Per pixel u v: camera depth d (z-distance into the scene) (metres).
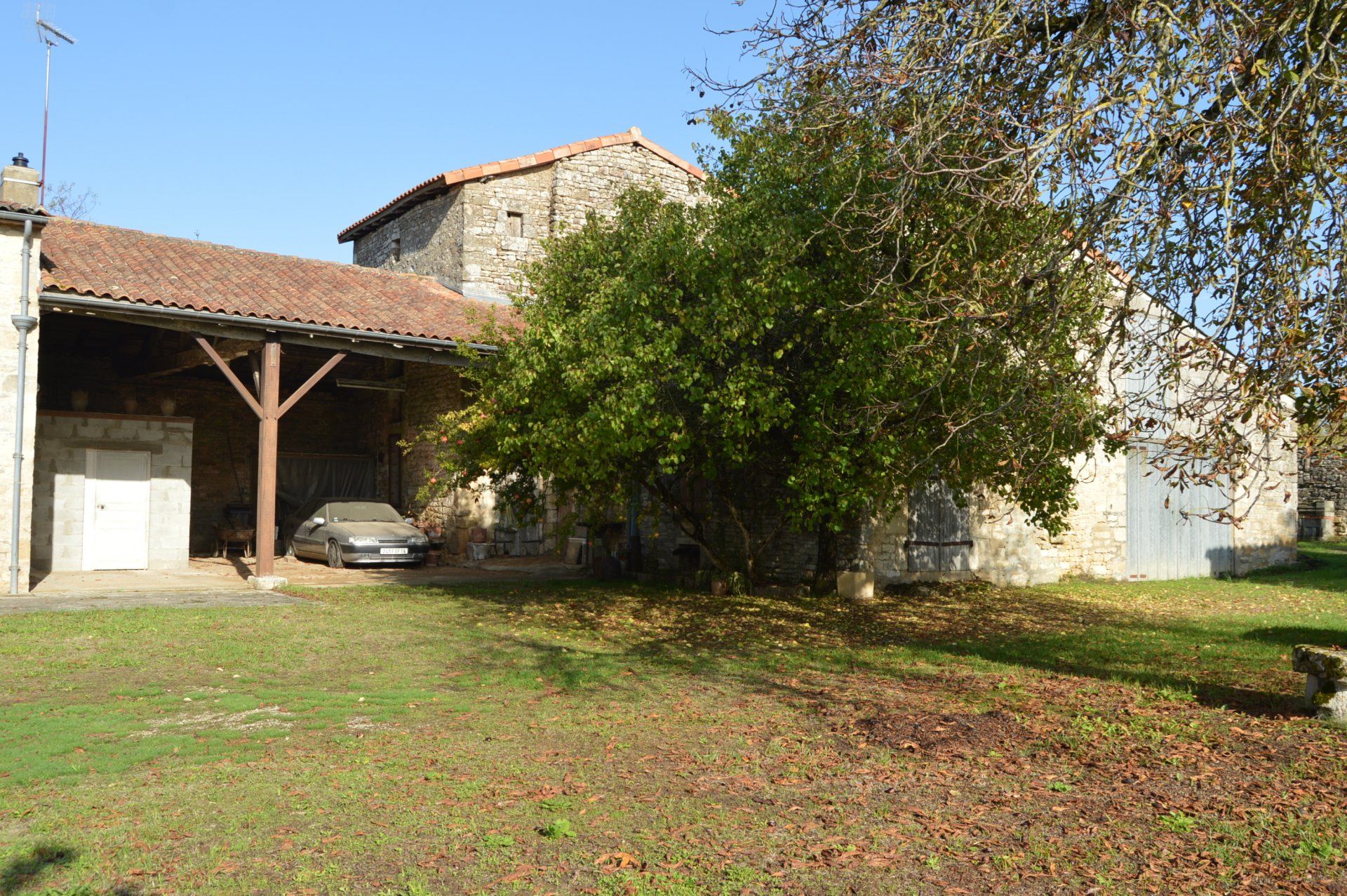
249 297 14.59
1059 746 5.97
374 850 4.30
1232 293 6.12
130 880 3.95
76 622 10.50
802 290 9.79
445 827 4.60
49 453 16.23
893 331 8.52
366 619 11.49
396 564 18.03
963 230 7.94
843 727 6.53
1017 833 4.53
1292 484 21.28
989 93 7.06
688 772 5.53
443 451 19.02
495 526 19.66
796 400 11.16
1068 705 7.09
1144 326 9.38
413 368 20.77
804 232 9.99
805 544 15.56
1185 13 6.24
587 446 10.75
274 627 10.70
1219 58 5.95
